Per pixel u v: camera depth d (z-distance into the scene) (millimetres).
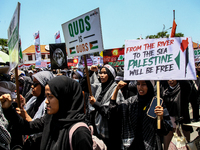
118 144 2303
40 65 9086
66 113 1364
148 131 1987
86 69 2391
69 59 14203
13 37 1658
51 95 1344
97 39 2229
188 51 1972
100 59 12789
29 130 1651
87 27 2314
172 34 2182
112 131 2303
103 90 2807
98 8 2174
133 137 2117
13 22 1654
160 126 1866
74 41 2521
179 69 1974
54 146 1308
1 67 1729
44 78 2340
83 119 1390
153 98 2020
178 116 2779
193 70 1922
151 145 1940
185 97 2770
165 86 3131
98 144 1783
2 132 1464
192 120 3084
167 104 2955
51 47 3822
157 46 2102
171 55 2029
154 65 2076
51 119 1450
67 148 1249
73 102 1396
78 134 1223
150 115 1957
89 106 2863
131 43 2227
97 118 2539
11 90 1880
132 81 3781
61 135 1289
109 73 2709
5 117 1638
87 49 2344
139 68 2141
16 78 1777
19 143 2324
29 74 9773
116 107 2168
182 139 2051
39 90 2357
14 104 2621
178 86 2830
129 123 2182
